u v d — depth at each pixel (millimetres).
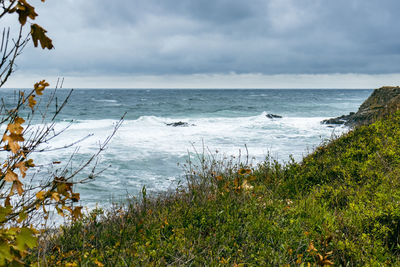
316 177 6582
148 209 4773
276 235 3916
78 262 2885
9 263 1251
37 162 12680
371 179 5535
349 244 3521
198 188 5570
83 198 8914
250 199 4840
